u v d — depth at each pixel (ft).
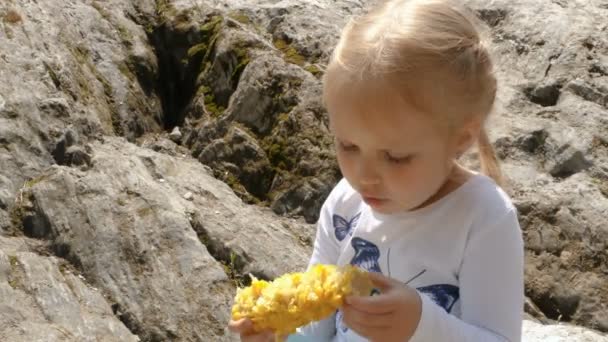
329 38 8.48
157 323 6.08
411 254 4.04
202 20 8.69
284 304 3.78
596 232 7.23
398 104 3.70
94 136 7.39
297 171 7.50
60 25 8.06
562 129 7.98
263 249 6.68
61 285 6.09
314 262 4.37
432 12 3.86
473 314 3.89
